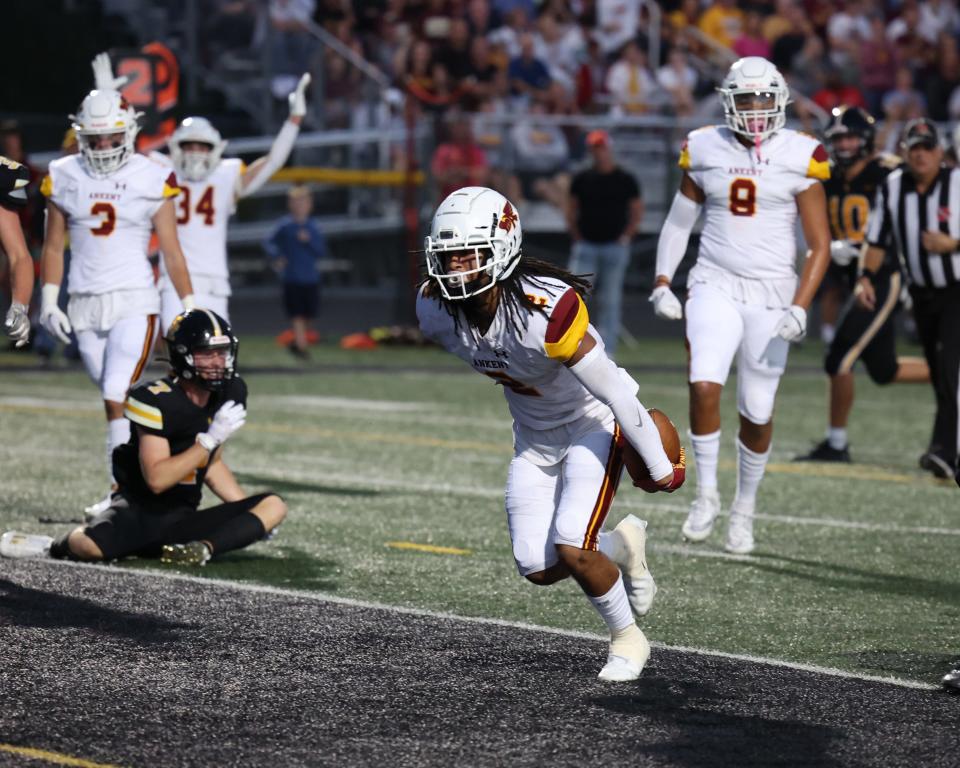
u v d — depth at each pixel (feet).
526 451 55.98
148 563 73.77
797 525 87.97
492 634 61.36
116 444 84.64
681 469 54.34
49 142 237.25
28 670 54.80
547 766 45.42
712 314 79.30
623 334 218.59
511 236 51.06
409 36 256.32
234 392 74.38
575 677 55.26
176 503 74.38
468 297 51.26
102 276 85.05
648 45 263.29
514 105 250.57
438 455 112.27
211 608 64.64
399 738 47.83
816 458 113.70
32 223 162.91
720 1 267.18
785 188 78.48
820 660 58.54
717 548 81.25
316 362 184.44
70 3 272.31
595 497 53.88
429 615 64.34
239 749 46.60
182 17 265.95
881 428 133.49
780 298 79.20
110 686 53.01
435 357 193.57
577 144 248.52
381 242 266.98
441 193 228.22
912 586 72.33
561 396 54.19
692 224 82.38
